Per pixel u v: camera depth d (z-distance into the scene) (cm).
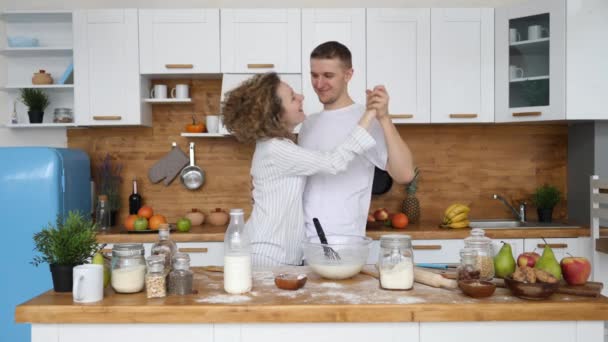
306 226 223
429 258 323
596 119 324
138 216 338
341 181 223
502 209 383
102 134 377
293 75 341
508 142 384
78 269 143
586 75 322
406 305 138
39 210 304
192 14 340
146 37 340
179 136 379
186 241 320
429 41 343
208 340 140
